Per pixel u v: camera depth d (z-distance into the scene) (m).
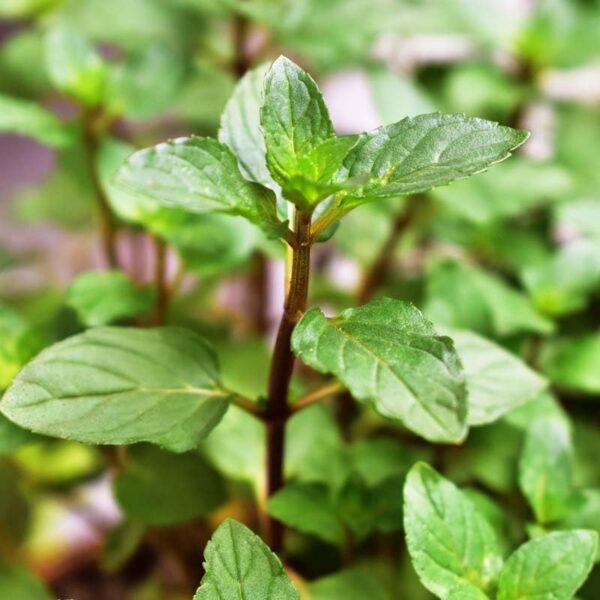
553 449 0.37
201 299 0.48
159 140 0.57
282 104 0.32
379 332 0.31
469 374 0.36
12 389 0.33
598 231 0.44
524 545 0.34
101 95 0.44
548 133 0.56
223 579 0.31
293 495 0.37
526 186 0.46
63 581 0.54
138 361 0.34
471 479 0.41
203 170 0.32
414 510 0.33
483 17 0.53
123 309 0.39
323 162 0.32
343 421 0.46
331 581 0.37
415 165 0.32
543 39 0.53
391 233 0.47
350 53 0.50
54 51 0.44
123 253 0.65
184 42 0.52
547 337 0.43
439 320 0.41
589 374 0.42
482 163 0.32
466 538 0.34
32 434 0.35
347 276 0.64
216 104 0.54
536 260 0.46
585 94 0.70
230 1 0.47
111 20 0.53
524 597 0.33
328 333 0.31
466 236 0.47
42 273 0.65
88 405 0.33
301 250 0.32
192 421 0.33
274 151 0.32
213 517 0.46
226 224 0.41
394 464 0.40
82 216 0.58
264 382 0.41
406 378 0.31
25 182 0.73
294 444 0.40
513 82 0.54
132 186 0.31
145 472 0.39
